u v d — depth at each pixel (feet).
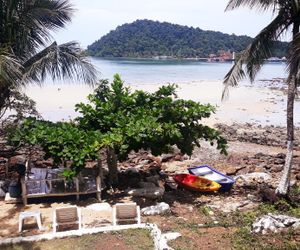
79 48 49.29
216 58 585.63
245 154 78.48
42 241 36.99
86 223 41.27
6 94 49.85
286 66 43.01
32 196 45.55
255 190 55.21
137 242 37.35
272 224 41.11
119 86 54.80
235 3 45.83
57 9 48.70
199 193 53.31
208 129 52.90
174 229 41.24
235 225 43.04
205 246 37.76
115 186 53.42
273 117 122.52
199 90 180.65
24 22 46.16
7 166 54.08
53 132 45.78
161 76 264.72
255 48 46.85
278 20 45.47
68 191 46.78
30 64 47.24
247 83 231.09
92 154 43.88
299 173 64.13
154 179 55.93
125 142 46.78
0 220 41.63
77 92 157.28
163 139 48.16
